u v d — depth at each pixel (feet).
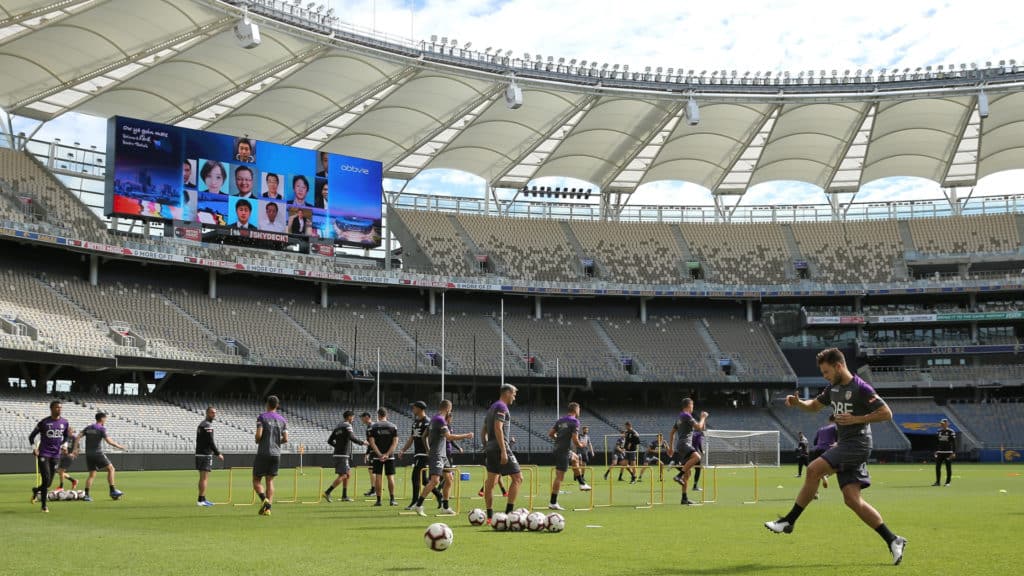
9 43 166.50
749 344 270.67
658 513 66.13
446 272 256.73
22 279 200.95
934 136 237.45
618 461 161.99
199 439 72.69
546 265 268.21
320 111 209.46
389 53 190.80
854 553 41.75
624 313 278.46
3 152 214.07
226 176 208.74
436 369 234.38
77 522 57.00
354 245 225.35
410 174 246.47
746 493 94.17
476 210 278.87
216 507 71.41
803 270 278.67
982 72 210.18
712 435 188.44
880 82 214.48
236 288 237.45
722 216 292.81
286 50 183.21
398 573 35.40
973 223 282.15
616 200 288.51
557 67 209.97
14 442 155.12
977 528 53.83
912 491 97.09
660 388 254.06
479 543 45.83
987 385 261.24
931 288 267.80
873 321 270.87
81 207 215.72
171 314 216.54
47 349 177.17
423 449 67.36
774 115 227.61
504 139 231.91
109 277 220.02
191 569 36.11
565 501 80.53
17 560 38.70
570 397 260.62
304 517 61.82
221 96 195.62
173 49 176.55
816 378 276.00
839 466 38.78
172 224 204.23
